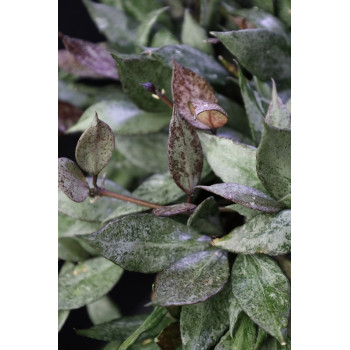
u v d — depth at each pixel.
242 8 0.63
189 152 0.56
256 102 0.59
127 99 0.63
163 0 0.65
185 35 0.63
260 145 0.54
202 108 0.56
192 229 0.57
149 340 0.59
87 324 0.62
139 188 0.60
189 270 0.56
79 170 0.57
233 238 0.55
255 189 0.55
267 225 0.55
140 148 0.65
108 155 0.57
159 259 0.56
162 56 0.60
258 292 0.54
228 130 0.60
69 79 0.66
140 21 0.65
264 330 0.54
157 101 0.61
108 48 0.65
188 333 0.55
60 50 0.66
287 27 0.62
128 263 0.55
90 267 0.62
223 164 0.57
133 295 0.62
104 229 0.55
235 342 0.55
